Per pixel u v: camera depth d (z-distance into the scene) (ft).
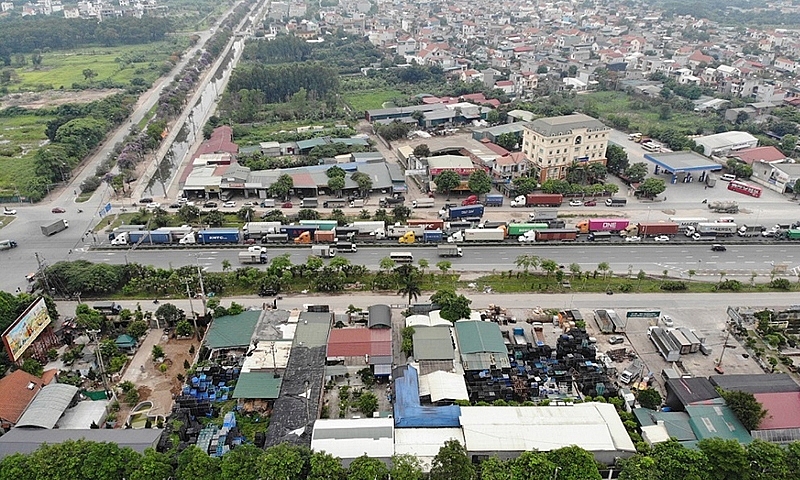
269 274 433.48
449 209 553.23
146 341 372.17
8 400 297.53
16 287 432.66
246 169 643.86
